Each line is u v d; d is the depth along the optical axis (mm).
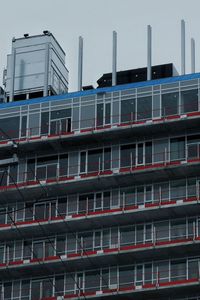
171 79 128375
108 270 122750
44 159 128375
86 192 126062
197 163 122250
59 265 123312
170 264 121062
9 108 132125
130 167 124312
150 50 133625
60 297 122062
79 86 134625
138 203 123625
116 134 125812
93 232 124500
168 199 122875
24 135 130250
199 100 126625
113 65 133875
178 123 124062
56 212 125750
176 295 119688
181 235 121375
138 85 129000
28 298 124000
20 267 123875
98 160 126188
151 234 122250
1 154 129750
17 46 142000
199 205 120812
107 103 129125
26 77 140500
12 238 126875
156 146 125125
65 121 129625
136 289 119812
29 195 127188
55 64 141875
